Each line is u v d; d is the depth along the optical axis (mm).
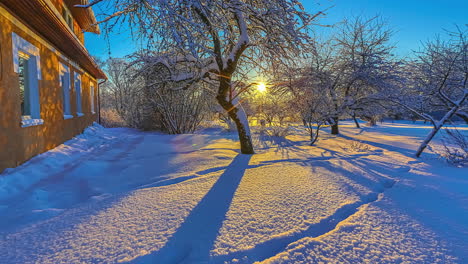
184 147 9133
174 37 4461
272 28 6816
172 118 15727
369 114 16609
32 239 2527
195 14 5949
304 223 2879
